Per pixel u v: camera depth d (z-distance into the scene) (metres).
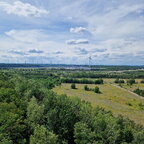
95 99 119.62
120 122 60.28
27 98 75.69
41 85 119.56
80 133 51.06
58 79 177.88
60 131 54.97
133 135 53.50
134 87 174.12
